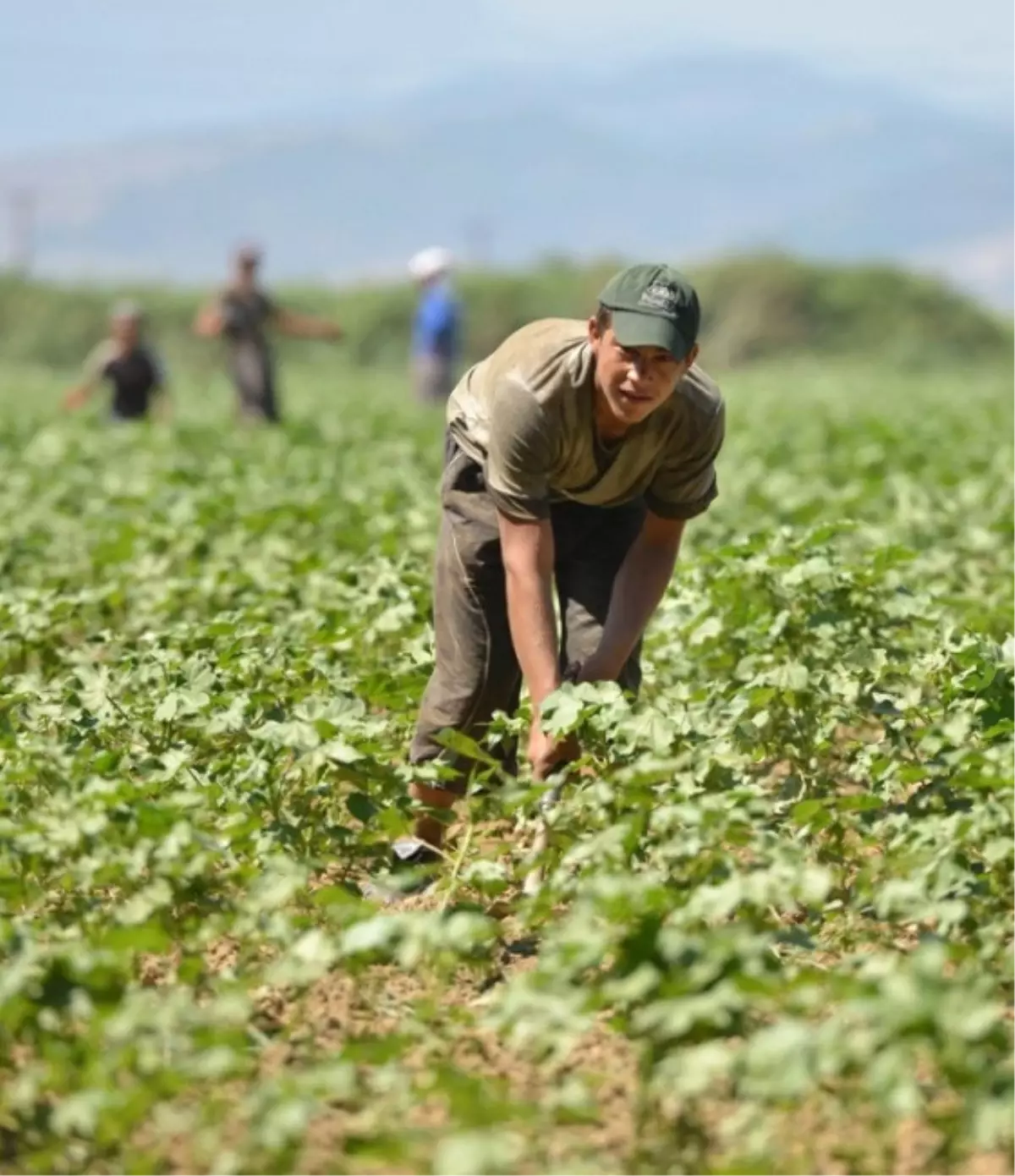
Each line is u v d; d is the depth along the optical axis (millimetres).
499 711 9086
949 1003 5629
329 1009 7496
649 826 7922
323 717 8828
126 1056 6086
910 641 11391
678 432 8344
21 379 60062
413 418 35531
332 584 13570
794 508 18812
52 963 6613
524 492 8344
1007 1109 5504
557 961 6430
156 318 87500
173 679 10367
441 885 8508
